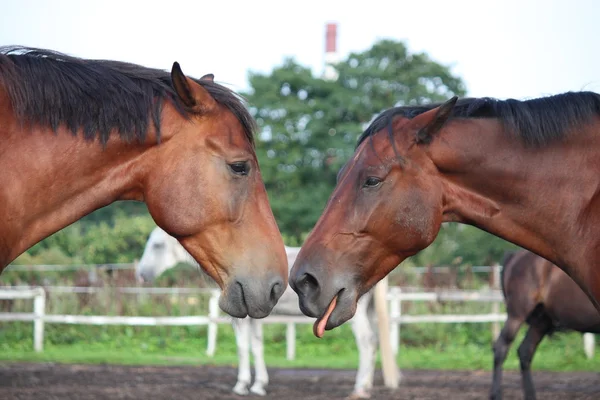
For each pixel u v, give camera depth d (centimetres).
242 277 316
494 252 1653
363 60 2716
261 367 838
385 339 870
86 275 1505
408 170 332
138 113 315
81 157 312
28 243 311
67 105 308
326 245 332
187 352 1261
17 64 308
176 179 317
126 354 1220
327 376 988
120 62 331
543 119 332
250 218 322
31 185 304
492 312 1335
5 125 300
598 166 331
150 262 1120
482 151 334
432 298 1212
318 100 2655
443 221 346
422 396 804
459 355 1219
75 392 796
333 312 331
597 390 860
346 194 337
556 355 1212
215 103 323
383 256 337
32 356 1162
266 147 2600
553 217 334
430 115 330
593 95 339
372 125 347
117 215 2405
